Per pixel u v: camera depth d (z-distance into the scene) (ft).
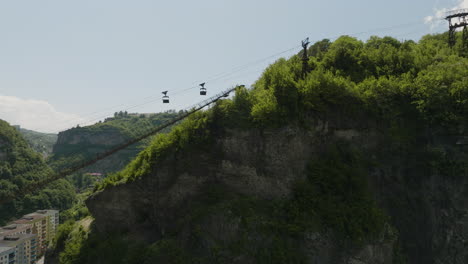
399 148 156.15
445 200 141.59
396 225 149.89
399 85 162.91
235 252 132.77
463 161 140.77
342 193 143.23
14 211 501.56
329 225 134.00
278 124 152.76
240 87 168.66
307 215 138.21
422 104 152.56
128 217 176.86
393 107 158.30
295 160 152.46
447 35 262.26
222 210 144.25
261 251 131.34
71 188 645.92
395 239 135.95
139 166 183.93
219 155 160.35
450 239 136.67
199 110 173.37
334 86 156.66
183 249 143.54
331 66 200.44
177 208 162.81
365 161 155.94
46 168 633.61
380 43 240.32
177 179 162.81
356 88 160.04
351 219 133.49
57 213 497.87
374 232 131.44
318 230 132.98
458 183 140.56
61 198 584.81
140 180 171.53
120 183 177.47
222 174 159.53
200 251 139.33
